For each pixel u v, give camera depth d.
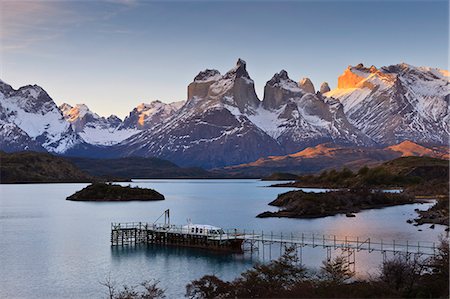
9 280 99.19
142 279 99.19
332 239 129.12
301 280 80.44
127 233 138.12
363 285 73.88
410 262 85.44
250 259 114.62
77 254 122.81
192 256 119.12
